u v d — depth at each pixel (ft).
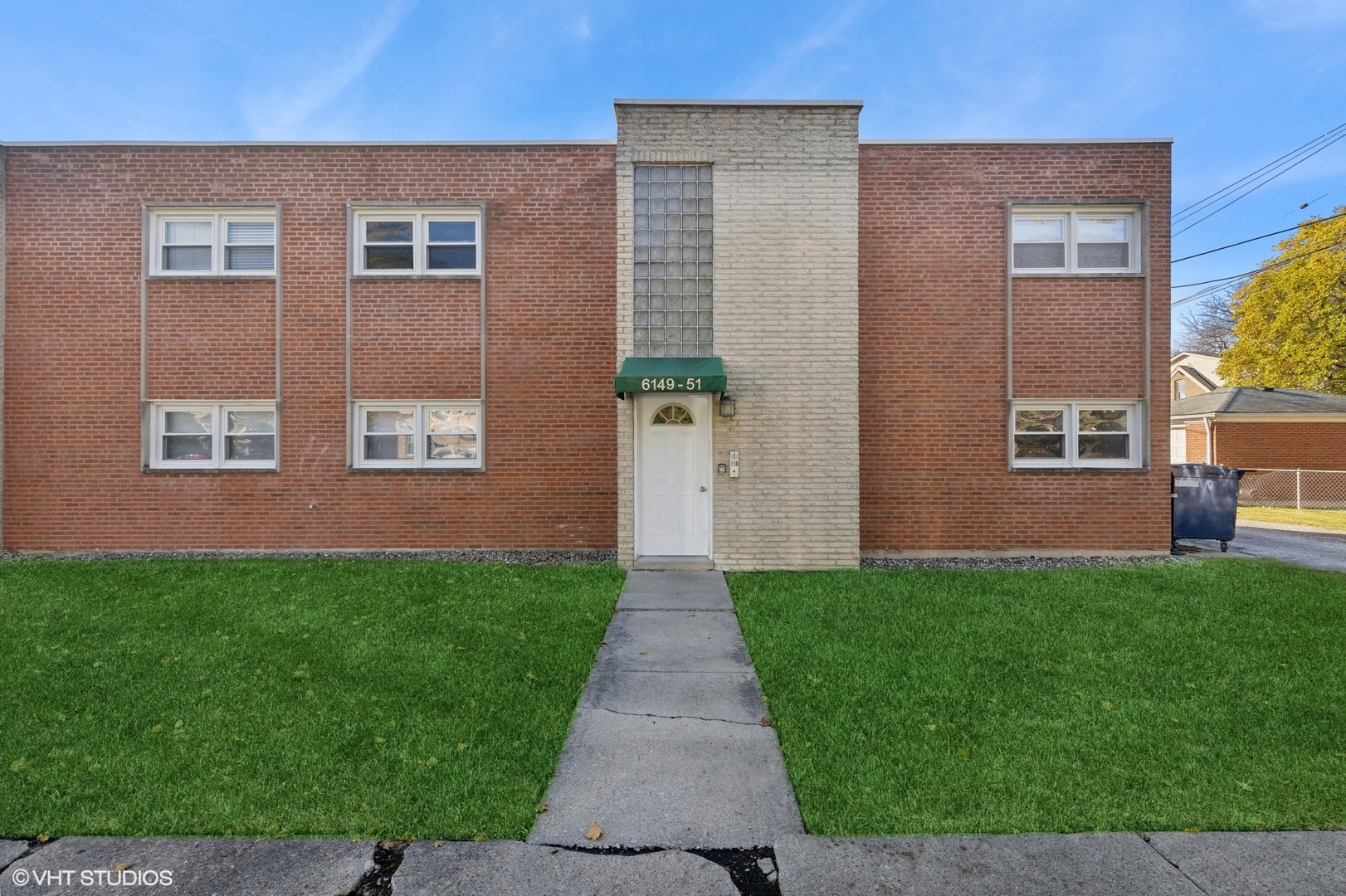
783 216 29.73
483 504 33.55
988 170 32.76
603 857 9.74
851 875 9.34
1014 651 18.06
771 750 13.01
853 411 29.50
